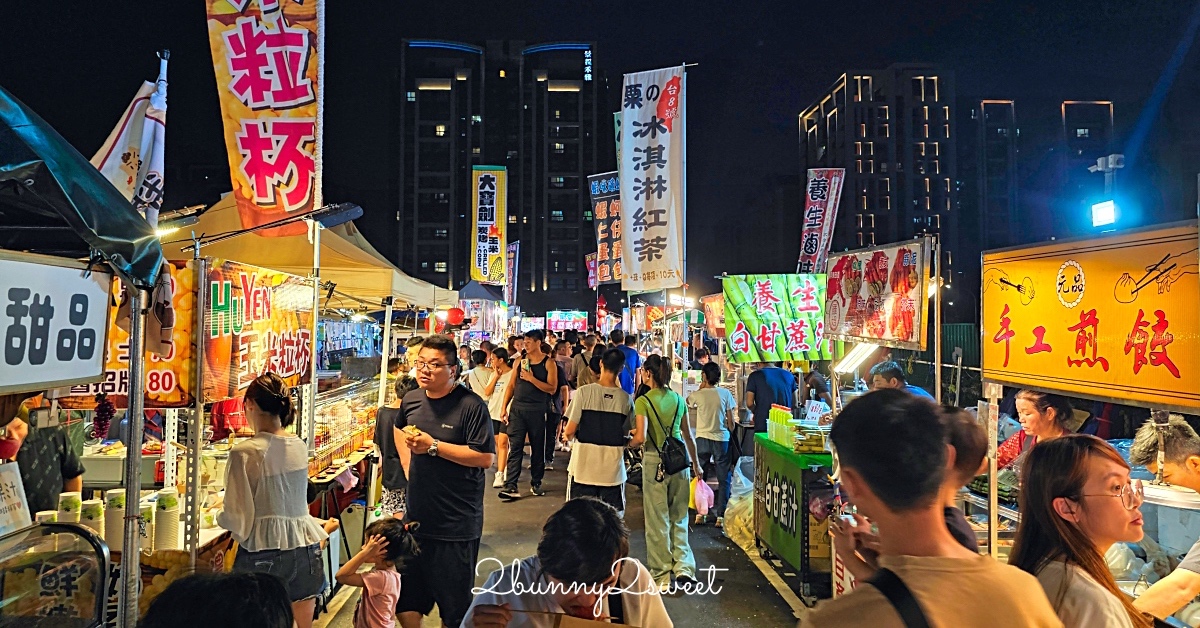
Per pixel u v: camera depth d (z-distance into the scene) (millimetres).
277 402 3760
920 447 1411
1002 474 4285
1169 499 3201
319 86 5602
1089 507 2064
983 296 3707
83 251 2732
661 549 5613
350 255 7918
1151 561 3422
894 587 1352
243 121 5535
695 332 15062
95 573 2674
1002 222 83125
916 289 4277
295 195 5531
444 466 3910
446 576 3893
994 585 1366
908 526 1428
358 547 6148
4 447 3357
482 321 19188
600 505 2297
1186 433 2980
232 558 4266
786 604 5266
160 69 5094
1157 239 2617
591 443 5766
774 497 6027
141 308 2588
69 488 4281
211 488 4645
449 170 87875
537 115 90875
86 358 2324
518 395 8797
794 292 7879
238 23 5543
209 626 1403
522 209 90938
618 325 30391
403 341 14938
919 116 81438
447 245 87500
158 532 3766
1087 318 2963
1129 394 2742
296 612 3715
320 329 13305
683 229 8844
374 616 3768
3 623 2520
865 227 80188
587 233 90812
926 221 81000
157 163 5004
